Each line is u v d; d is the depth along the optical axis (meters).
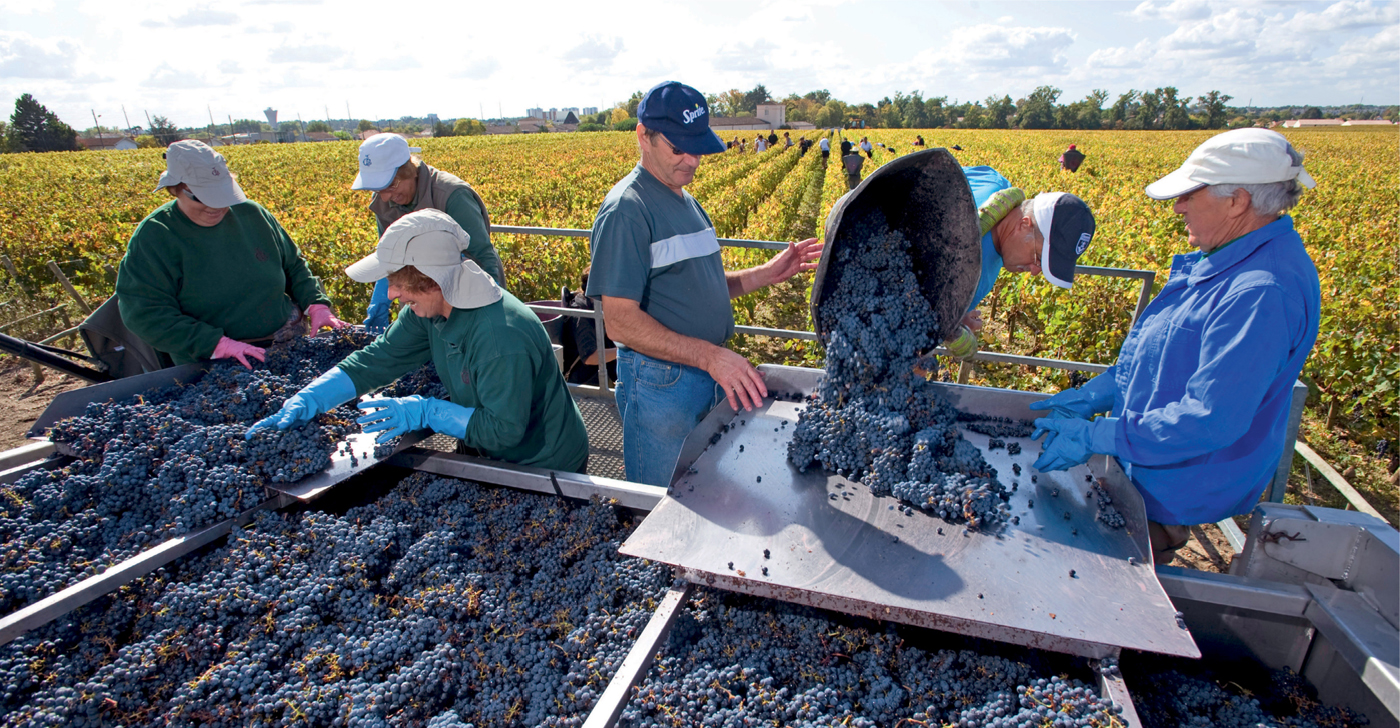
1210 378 1.86
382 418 2.60
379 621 2.03
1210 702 1.74
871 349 2.22
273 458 2.44
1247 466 2.10
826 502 2.05
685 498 2.08
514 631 2.03
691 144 2.49
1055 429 2.20
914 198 2.32
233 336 3.43
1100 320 7.80
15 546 2.12
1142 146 51.38
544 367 2.74
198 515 2.23
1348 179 28.56
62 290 10.90
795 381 2.77
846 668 1.83
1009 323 8.41
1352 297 8.30
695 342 2.60
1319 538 1.93
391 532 2.28
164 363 3.57
